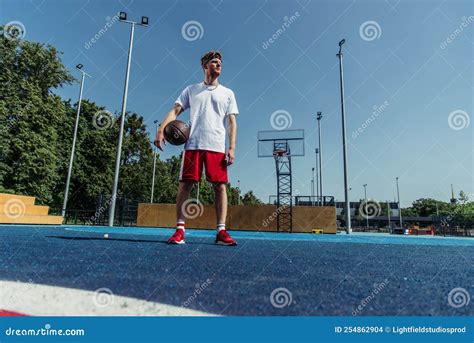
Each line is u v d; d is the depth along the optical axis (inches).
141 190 1171.3
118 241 130.4
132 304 35.8
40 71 797.9
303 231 506.0
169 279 49.4
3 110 677.3
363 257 97.3
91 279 47.4
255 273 58.4
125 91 485.1
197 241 146.6
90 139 1026.1
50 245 101.8
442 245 200.4
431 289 47.2
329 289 45.8
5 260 65.2
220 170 130.8
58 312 33.4
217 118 132.3
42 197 733.9
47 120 767.1
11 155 697.0
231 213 530.0
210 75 136.2
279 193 640.4
